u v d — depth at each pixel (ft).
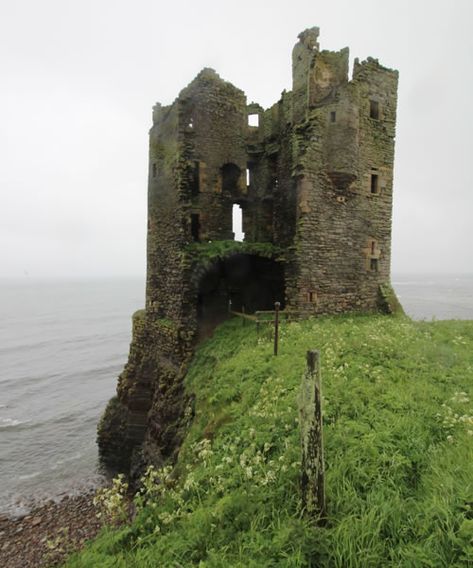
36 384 139.13
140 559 14.85
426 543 11.66
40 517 55.72
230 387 31.68
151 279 65.41
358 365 28.55
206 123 60.64
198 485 19.07
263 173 70.90
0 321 330.54
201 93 60.18
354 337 37.47
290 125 61.82
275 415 22.40
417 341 36.76
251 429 21.52
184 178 55.42
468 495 13.12
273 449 19.54
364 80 57.72
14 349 207.31
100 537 18.94
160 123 62.85
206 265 53.36
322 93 55.67
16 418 103.60
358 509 13.71
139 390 63.72
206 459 21.74
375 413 20.56
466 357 31.50
